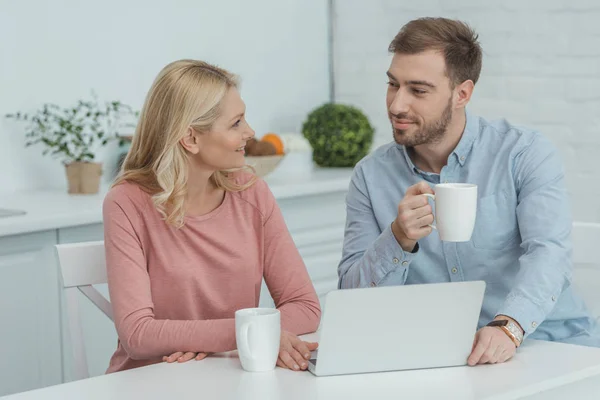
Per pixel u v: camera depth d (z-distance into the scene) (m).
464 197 1.76
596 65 3.83
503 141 2.27
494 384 1.65
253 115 4.38
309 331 2.19
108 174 3.76
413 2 4.30
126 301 2.04
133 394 1.62
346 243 2.37
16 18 3.60
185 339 1.94
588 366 1.75
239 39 4.31
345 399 1.57
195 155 2.15
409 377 1.70
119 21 3.90
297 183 3.67
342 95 4.63
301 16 4.55
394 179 2.34
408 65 2.14
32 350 3.03
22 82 3.63
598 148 3.85
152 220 2.15
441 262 2.28
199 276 2.16
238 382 1.68
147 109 2.16
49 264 3.04
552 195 2.18
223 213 2.22
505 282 2.26
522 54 4.00
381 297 1.70
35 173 3.70
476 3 4.10
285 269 2.25
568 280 2.15
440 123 2.17
